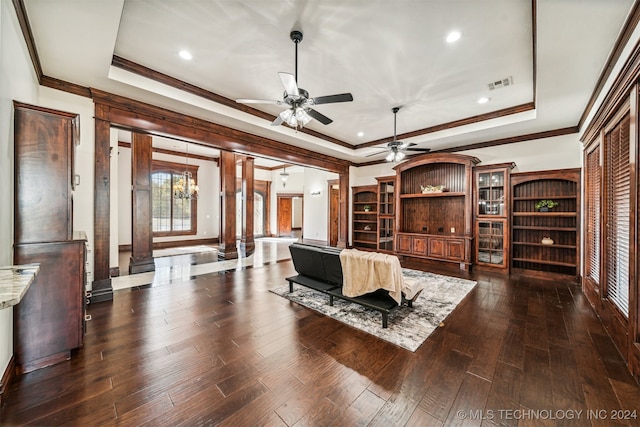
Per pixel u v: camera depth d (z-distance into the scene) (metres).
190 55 3.29
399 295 3.10
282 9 2.51
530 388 2.02
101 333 2.83
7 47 1.97
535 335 2.86
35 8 2.23
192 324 3.08
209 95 4.30
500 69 3.50
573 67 2.95
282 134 5.69
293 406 1.82
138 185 5.55
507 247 5.52
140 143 5.56
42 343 2.21
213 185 10.89
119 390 1.96
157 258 7.30
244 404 1.83
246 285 4.65
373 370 2.23
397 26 2.72
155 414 1.73
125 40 3.00
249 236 8.07
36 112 2.21
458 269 5.94
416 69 3.54
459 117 5.31
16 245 2.12
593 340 2.75
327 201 10.01
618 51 2.58
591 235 4.04
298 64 3.45
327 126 5.96
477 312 3.49
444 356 2.45
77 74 3.29
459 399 1.90
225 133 5.20
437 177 6.91
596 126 3.57
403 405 1.83
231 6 2.47
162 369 2.22
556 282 4.90
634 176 2.23
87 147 3.67
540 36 2.46
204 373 2.17
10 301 1.13
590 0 2.01
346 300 3.49
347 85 3.99
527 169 5.53
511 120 4.85
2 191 1.87
